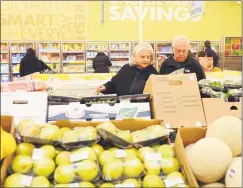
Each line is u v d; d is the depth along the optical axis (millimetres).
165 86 2059
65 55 10797
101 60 7949
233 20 11562
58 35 11266
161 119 1850
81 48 10789
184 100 2031
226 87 2225
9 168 1420
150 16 11375
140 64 2943
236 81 2273
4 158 1411
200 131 1639
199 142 1441
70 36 11305
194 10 6234
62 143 1516
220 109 2033
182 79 2104
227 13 11523
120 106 1984
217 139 1450
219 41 11195
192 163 1396
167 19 11453
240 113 2035
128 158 1468
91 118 1921
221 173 1379
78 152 1479
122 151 1529
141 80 2936
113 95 2023
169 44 11055
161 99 2016
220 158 1372
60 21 11227
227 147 1423
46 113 1919
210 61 5273
